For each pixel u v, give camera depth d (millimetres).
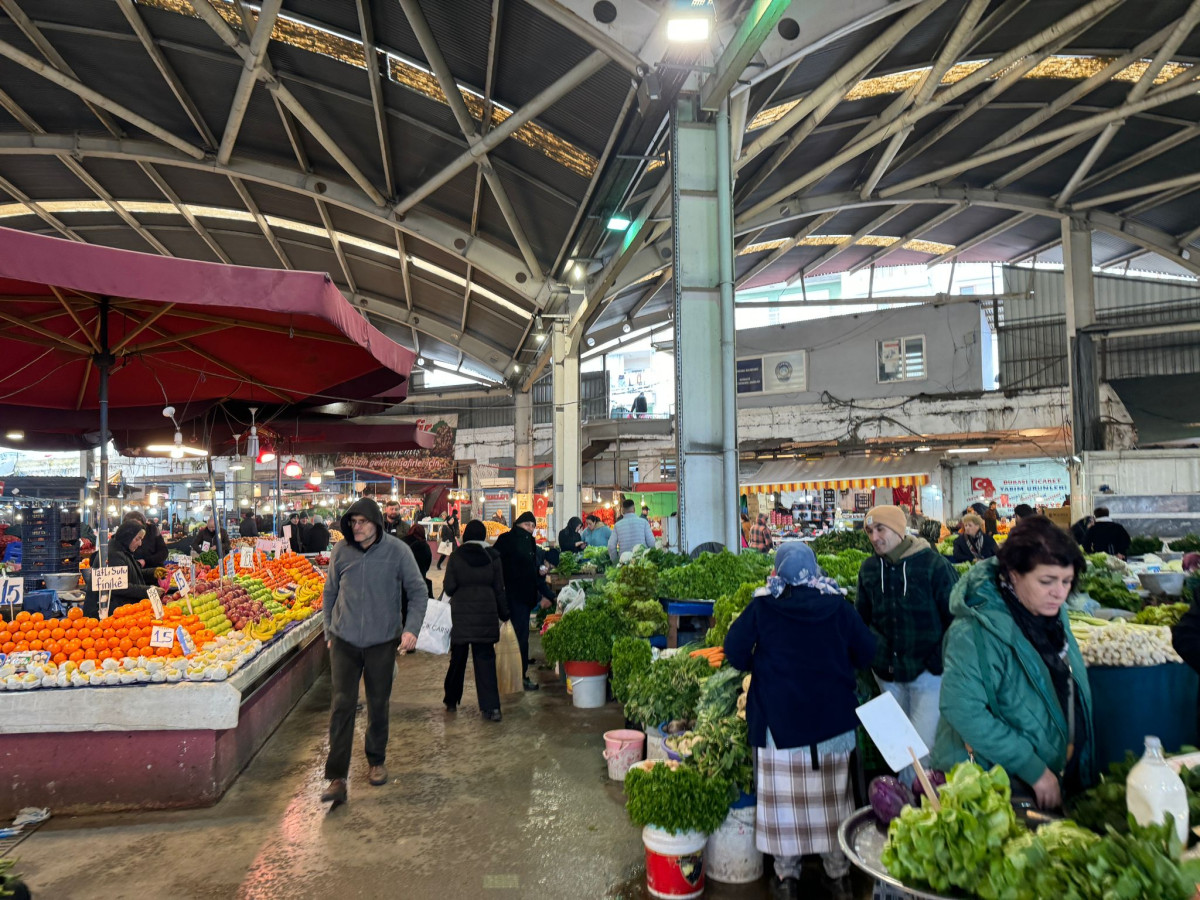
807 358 27797
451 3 11617
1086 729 2703
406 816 4703
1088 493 18500
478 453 38000
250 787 5262
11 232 4617
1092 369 22203
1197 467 18109
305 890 3766
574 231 17203
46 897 3715
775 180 19406
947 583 4074
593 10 9820
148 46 15055
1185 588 4516
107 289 4875
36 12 14727
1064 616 2756
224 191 22625
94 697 4832
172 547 17953
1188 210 23094
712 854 3840
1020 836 2094
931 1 11500
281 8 13359
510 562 8320
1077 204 22703
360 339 6355
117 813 4801
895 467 22094
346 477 25547
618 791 5086
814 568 3730
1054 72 16172
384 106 15539
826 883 3768
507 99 13922
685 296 9445
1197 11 13336
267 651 6430
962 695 2617
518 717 7008
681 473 9180
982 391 25031
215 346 7801
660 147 12797
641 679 5234
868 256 31438
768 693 3623
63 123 19281
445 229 20484
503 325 28078
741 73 8953
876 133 16578
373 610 5211
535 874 3918
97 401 9820
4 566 10414
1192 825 2098
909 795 2570
